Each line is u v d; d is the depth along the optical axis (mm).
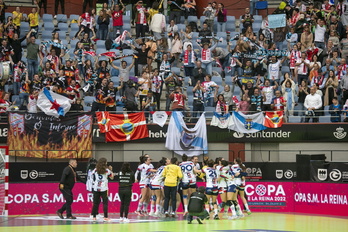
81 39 48469
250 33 49594
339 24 51875
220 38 50781
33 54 47094
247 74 47219
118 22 51844
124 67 46219
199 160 43562
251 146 44156
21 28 52531
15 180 39156
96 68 46469
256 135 43719
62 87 43844
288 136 43531
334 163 38219
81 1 58094
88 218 34688
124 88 45969
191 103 46969
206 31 50875
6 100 43750
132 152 43531
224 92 45688
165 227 29656
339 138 43219
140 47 48625
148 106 45062
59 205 39219
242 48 48188
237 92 48469
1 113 42906
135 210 39812
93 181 32500
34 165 39531
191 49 47906
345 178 37562
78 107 43250
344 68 46969
